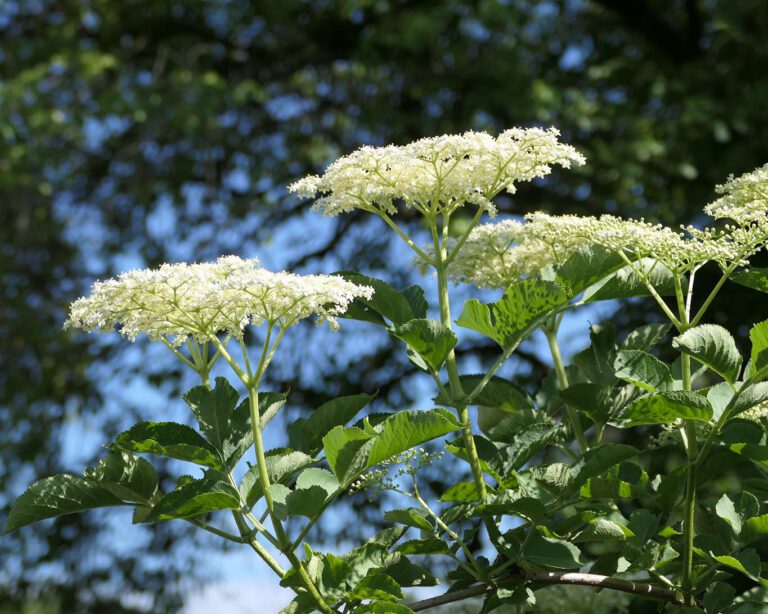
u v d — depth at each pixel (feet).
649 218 23.86
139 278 5.91
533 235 7.23
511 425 7.47
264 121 30.22
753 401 5.85
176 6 31.78
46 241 30.45
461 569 6.50
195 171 30.12
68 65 28.63
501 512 6.15
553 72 28.71
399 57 29.37
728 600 6.20
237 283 5.84
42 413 28.50
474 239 7.51
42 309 29.40
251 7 31.32
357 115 30.04
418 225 27.22
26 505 6.11
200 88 27.43
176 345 6.43
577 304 7.07
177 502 5.60
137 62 31.27
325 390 26.43
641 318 21.79
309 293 5.87
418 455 6.49
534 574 6.26
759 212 6.31
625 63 26.25
